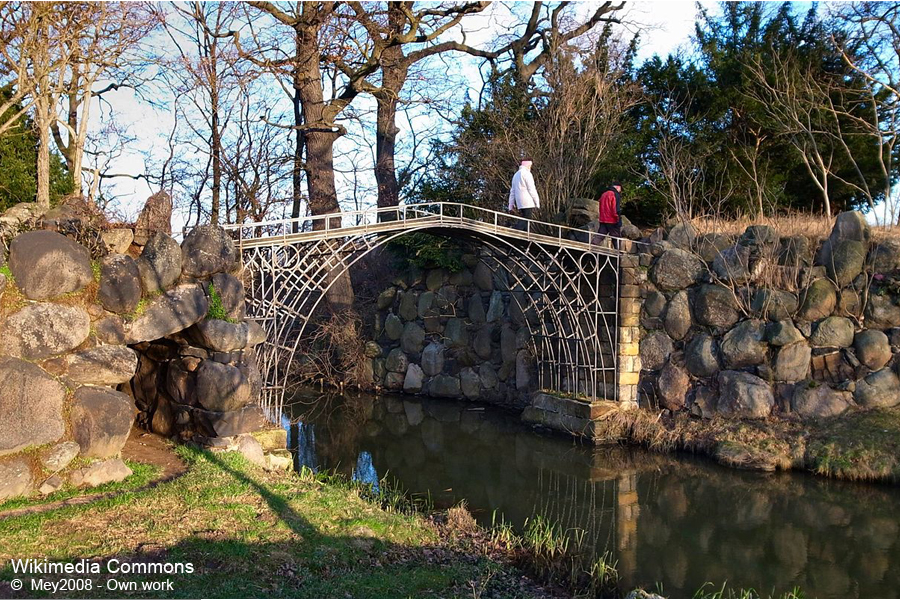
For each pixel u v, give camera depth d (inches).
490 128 685.9
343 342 660.7
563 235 513.7
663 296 475.5
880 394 398.9
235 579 177.9
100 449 242.2
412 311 666.2
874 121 529.7
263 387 356.5
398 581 201.6
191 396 307.4
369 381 677.3
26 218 248.4
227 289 295.0
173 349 319.9
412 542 245.0
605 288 492.4
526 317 556.7
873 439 375.6
